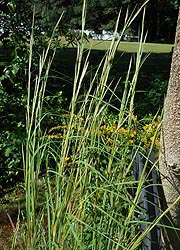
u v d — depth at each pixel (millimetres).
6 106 4469
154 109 5453
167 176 2154
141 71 11820
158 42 23250
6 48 5008
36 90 2230
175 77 2062
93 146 2170
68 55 13664
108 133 2549
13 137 4316
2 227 3719
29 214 2115
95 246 2150
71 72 10500
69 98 6203
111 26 17812
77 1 17359
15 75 4496
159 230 2154
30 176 2104
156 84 5953
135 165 2486
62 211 2018
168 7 18797
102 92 2188
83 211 2090
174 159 2096
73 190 2068
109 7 17906
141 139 2359
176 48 2080
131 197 2266
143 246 2191
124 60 13898
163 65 13391
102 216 2135
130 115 2182
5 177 4395
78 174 2150
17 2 5129
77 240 1901
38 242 2223
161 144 2164
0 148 4363
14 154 4320
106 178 2168
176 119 2072
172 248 2252
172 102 2078
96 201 2160
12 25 4887
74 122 2264
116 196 2115
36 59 4609
